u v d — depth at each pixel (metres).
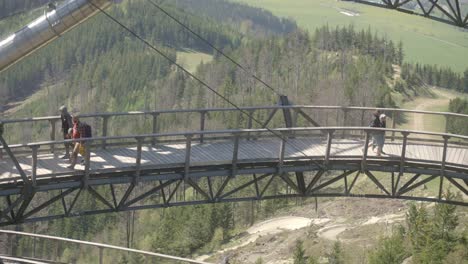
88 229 84.69
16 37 21.94
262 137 26.66
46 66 197.38
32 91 190.38
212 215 79.50
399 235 57.66
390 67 151.88
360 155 24.84
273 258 66.38
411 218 59.84
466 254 50.66
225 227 80.00
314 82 126.38
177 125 104.75
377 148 25.44
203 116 25.83
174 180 22.66
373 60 154.88
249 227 79.50
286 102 27.42
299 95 119.25
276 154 24.62
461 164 24.94
